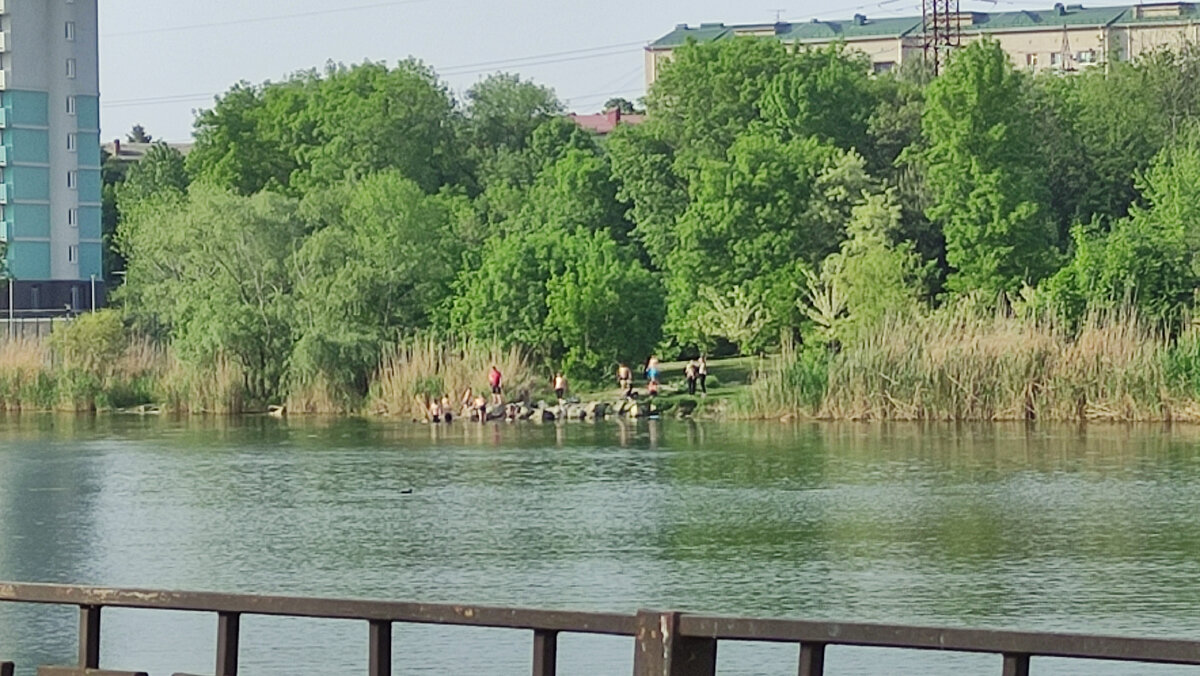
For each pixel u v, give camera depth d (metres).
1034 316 64.00
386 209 78.81
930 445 52.06
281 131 123.38
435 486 44.31
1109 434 54.28
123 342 77.12
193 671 23.44
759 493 41.41
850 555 32.03
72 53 130.88
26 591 13.68
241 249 76.06
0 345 77.94
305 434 61.38
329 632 26.17
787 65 104.56
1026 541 33.25
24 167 128.12
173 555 33.38
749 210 79.25
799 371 62.94
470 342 72.62
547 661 12.45
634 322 72.94
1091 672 23.33
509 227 99.25
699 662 12.12
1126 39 199.12
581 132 125.81
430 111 121.81
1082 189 98.50
